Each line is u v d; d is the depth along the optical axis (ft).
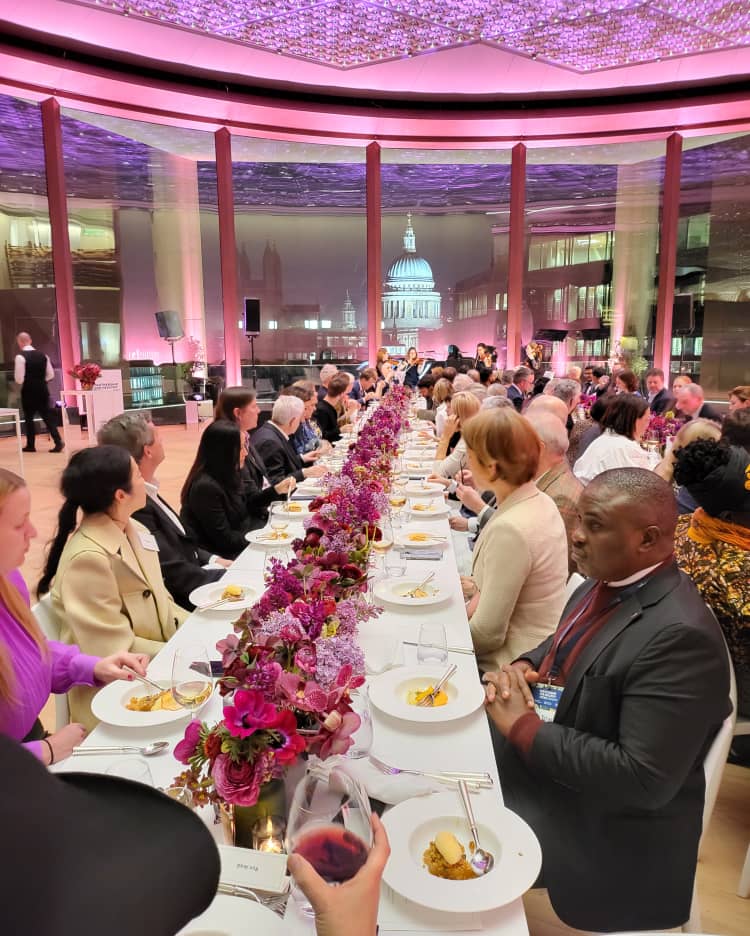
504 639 6.93
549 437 9.20
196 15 28.76
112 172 37.45
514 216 41.65
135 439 8.61
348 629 4.49
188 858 1.32
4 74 31.40
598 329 43.06
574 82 35.86
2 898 1.11
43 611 6.57
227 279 39.47
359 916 2.35
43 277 35.86
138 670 5.75
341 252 43.52
